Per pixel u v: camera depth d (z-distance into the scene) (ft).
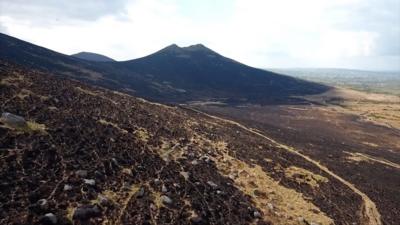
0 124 91.97
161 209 85.51
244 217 97.50
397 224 123.54
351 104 628.28
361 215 123.44
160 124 158.92
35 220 66.69
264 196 116.78
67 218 70.54
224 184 114.93
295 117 446.19
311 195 128.98
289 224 101.81
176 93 549.13
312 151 218.38
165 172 106.01
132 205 82.84
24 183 75.92
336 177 166.30
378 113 516.73
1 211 66.03
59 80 167.02
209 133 177.88
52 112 115.55
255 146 180.86
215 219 90.79
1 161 79.41
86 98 150.61
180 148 134.31
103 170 93.04
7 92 116.67
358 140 329.72
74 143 100.32
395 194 162.81
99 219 73.87
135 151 113.09
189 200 94.48
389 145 318.86
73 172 86.63
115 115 143.84
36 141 92.12
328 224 107.76
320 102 631.56
